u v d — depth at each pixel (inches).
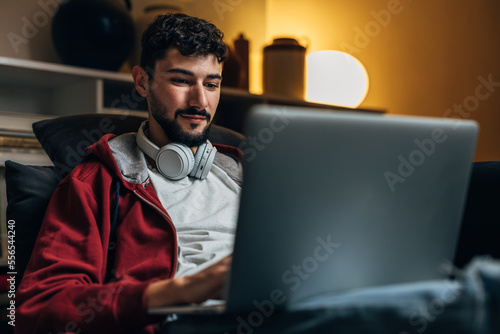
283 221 27.2
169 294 34.2
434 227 31.0
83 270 41.6
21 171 52.6
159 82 53.9
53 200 48.4
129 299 34.6
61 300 36.7
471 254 50.1
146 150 54.0
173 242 47.5
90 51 90.7
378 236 29.6
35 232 49.8
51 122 60.3
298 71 122.0
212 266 34.8
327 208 27.9
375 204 28.9
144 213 49.8
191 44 53.0
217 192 54.4
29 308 37.6
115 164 50.4
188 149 53.3
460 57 124.5
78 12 89.4
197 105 53.5
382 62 137.5
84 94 94.9
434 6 128.7
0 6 94.3
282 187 26.6
